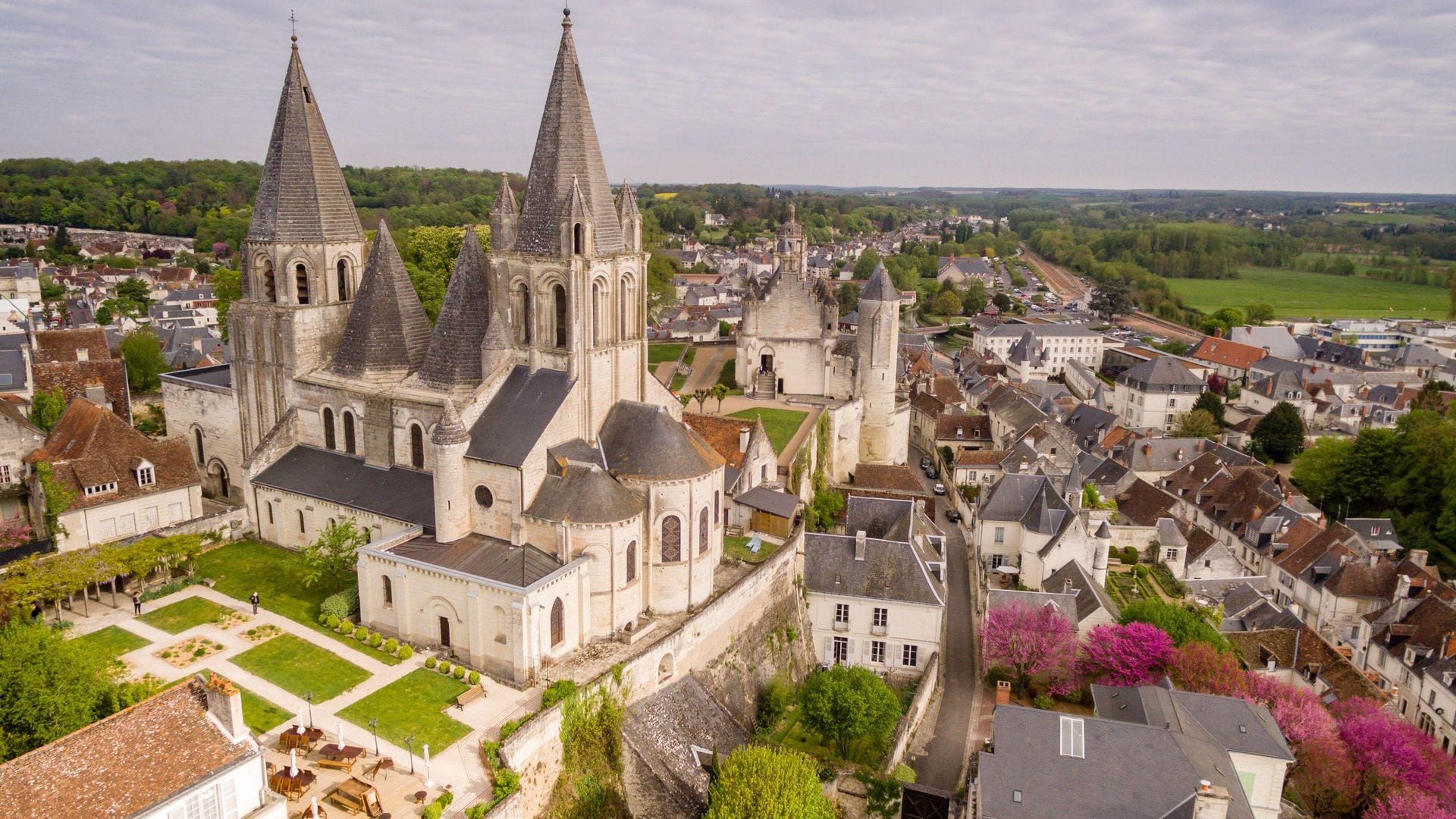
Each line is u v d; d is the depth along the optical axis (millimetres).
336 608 74562
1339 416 194625
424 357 87688
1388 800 70562
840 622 92812
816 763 70438
